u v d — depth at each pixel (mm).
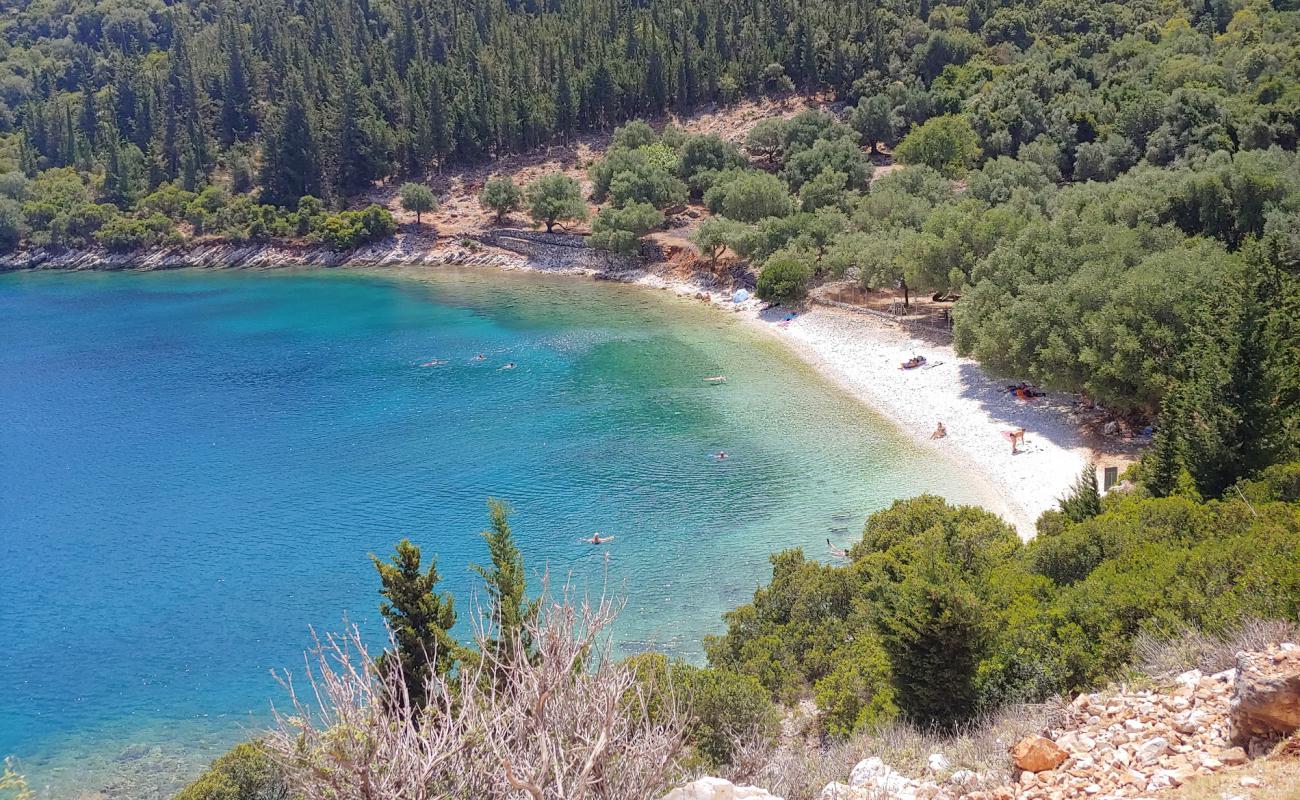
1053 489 59438
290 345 107812
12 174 185125
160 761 40812
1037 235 80500
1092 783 15688
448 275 152125
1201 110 122562
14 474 71625
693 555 54938
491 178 178625
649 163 160500
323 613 51406
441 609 30062
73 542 60406
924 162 141625
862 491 62156
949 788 17672
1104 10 182750
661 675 28938
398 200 181375
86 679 46438
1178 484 43750
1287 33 153000
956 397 76500
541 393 85438
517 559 33438
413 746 12602
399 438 75875
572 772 12531
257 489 67375
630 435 73938
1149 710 17859
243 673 46531
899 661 26047
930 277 94688
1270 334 41906
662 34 197375
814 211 128000
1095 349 63344
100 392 91875
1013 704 23578
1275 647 17047
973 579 32500
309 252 169125
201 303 135875
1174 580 26562
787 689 33906
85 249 176125
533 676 13336
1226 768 14789
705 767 23422
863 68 178500
